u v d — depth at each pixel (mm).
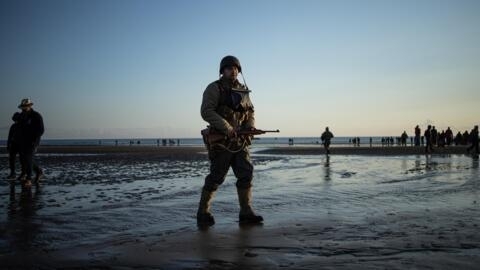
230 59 4621
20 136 8914
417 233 3742
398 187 7496
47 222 4496
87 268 2834
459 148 35156
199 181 9148
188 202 5949
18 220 4617
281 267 2777
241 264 2865
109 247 3385
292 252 3154
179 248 3314
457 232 3775
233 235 3770
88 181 9266
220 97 4555
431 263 2820
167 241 3557
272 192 6980
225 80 4637
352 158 21562
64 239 3703
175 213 5035
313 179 9430
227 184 8234
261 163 17031
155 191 7320
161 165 15352
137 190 7488
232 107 4574
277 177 10008
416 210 5012
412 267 2740
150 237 3730
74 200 6246
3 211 5250
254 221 4465
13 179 10055
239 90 4629
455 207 5207
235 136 4477
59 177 10352
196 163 16703
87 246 3428
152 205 5668
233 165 4660
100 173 11555
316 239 3557
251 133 4582
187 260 2980
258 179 9484
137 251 3242
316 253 3115
